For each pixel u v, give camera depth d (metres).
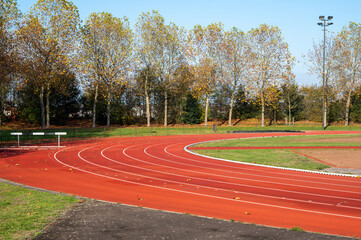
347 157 22.59
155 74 53.38
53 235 7.57
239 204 11.23
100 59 48.94
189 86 58.28
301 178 15.98
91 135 41.53
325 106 60.06
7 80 41.34
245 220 9.42
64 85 53.41
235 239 7.45
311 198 12.15
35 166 19.06
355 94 60.97
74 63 46.81
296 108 67.06
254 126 57.91
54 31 44.06
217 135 44.81
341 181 15.29
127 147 29.55
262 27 52.84
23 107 54.88
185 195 12.46
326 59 56.62
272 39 53.06
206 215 9.88
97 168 18.59
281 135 44.75
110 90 51.66
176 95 61.75
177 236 7.62
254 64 53.88
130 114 62.66
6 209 9.64
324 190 13.46
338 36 55.78
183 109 62.81
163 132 47.25
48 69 44.47
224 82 55.69
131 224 8.48
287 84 64.38
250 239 7.45
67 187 13.62
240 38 54.34
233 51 54.38
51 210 9.61
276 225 8.99
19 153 24.83
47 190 12.56
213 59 54.44
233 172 17.56
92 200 11.02
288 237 7.60
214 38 53.53
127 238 7.47
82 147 29.19
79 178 15.63
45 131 42.97
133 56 49.66
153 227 8.26
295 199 11.99
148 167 19.09
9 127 50.47
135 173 17.16
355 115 63.72
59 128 49.06
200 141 36.00
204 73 53.66
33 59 42.97
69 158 22.42
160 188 13.66
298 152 25.52
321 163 20.16
